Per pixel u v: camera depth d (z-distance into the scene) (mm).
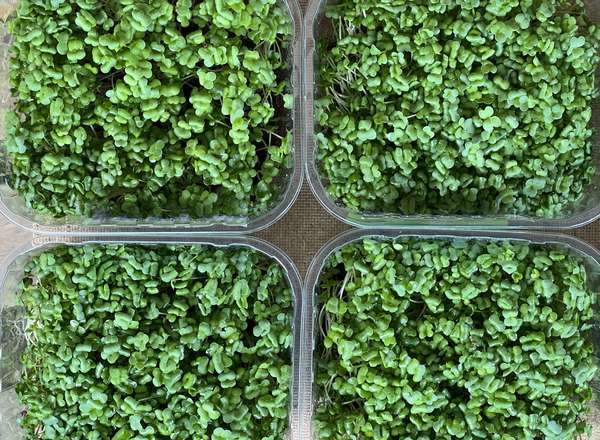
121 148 299
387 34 303
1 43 307
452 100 296
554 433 291
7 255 332
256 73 293
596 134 321
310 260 358
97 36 285
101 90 300
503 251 303
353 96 312
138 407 288
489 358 292
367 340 299
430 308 300
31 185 301
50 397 298
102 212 309
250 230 328
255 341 313
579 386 302
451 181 305
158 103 290
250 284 314
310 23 316
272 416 296
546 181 309
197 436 292
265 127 313
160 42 288
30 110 295
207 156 290
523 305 296
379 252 307
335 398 315
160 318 303
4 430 320
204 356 300
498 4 292
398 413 293
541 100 296
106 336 296
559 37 297
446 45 297
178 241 318
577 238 334
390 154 305
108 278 303
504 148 303
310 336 318
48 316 302
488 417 294
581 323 312
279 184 323
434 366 297
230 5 285
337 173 313
